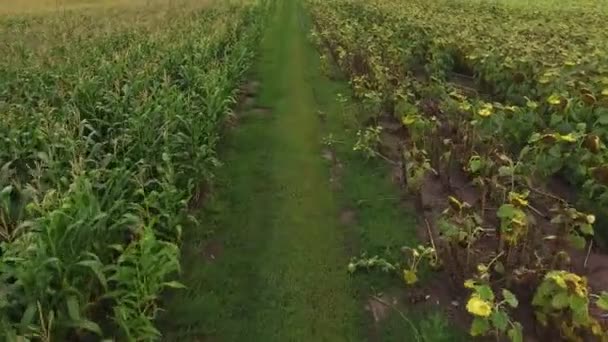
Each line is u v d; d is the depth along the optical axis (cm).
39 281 421
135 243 495
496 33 1379
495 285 541
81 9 2639
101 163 640
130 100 834
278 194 782
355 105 1065
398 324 523
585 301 426
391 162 861
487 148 743
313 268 611
